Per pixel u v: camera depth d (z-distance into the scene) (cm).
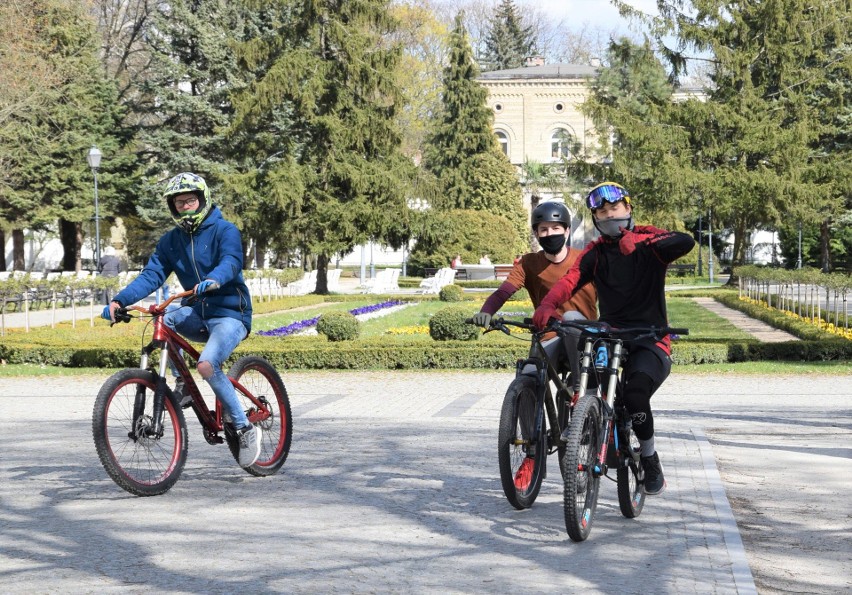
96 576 464
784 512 614
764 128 3672
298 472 729
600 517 592
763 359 1666
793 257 5975
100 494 650
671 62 3956
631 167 3841
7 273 3459
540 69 7500
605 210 575
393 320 2664
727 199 3672
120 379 629
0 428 971
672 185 3694
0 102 3472
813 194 3634
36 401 1223
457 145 6550
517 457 599
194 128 4562
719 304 3366
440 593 439
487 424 994
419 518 584
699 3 3794
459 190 6462
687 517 590
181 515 589
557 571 474
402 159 3941
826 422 1012
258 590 443
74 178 4475
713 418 1041
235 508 609
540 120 7238
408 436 907
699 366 1598
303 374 1545
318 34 3891
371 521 575
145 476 645
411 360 1603
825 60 3934
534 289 671
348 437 900
